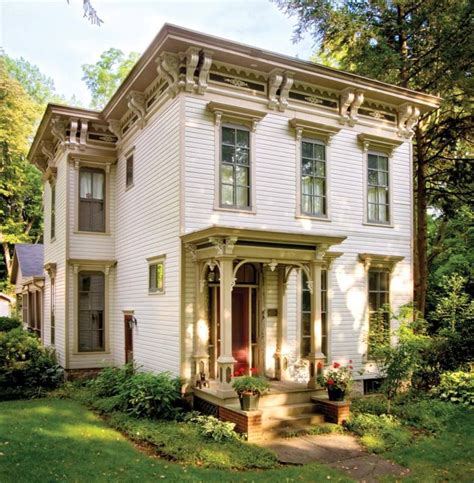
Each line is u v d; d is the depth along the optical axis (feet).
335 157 40.55
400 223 43.93
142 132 41.14
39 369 41.11
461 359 41.27
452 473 23.02
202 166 34.04
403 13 52.11
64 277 45.62
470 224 63.52
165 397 30.32
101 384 37.73
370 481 21.98
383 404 34.47
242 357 35.83
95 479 20.62
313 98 39.86
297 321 37.81
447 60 49.34
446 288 47.67
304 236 31.89
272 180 36.99
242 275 36.60
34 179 110.83
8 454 23.21
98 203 47.60
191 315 33.19
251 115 35.91
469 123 55.16
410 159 45.11
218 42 33.12
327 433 29.17
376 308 42.22
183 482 20.72
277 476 22.07
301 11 48.08
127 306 43.27
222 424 27.25
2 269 109.19
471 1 45.24
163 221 36.14
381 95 42.22
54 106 44.45
